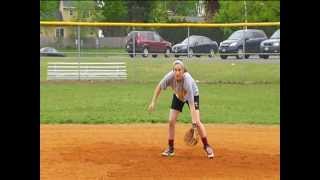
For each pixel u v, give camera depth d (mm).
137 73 47625
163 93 38875
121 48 67500
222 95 38438
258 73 48469
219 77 46875
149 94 38406
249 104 34312
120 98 36438
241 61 51469
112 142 21766
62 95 37719
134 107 32781
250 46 55812
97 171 16250
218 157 18688
